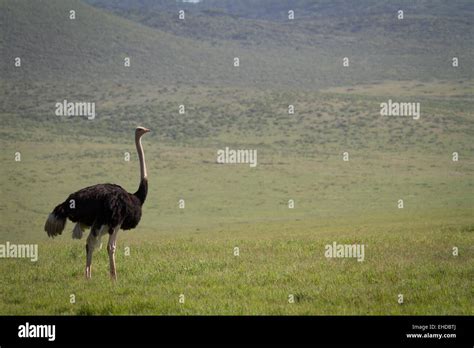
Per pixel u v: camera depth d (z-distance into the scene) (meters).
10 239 89.19
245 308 27.30
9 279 34.56
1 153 162.75
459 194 121.69
